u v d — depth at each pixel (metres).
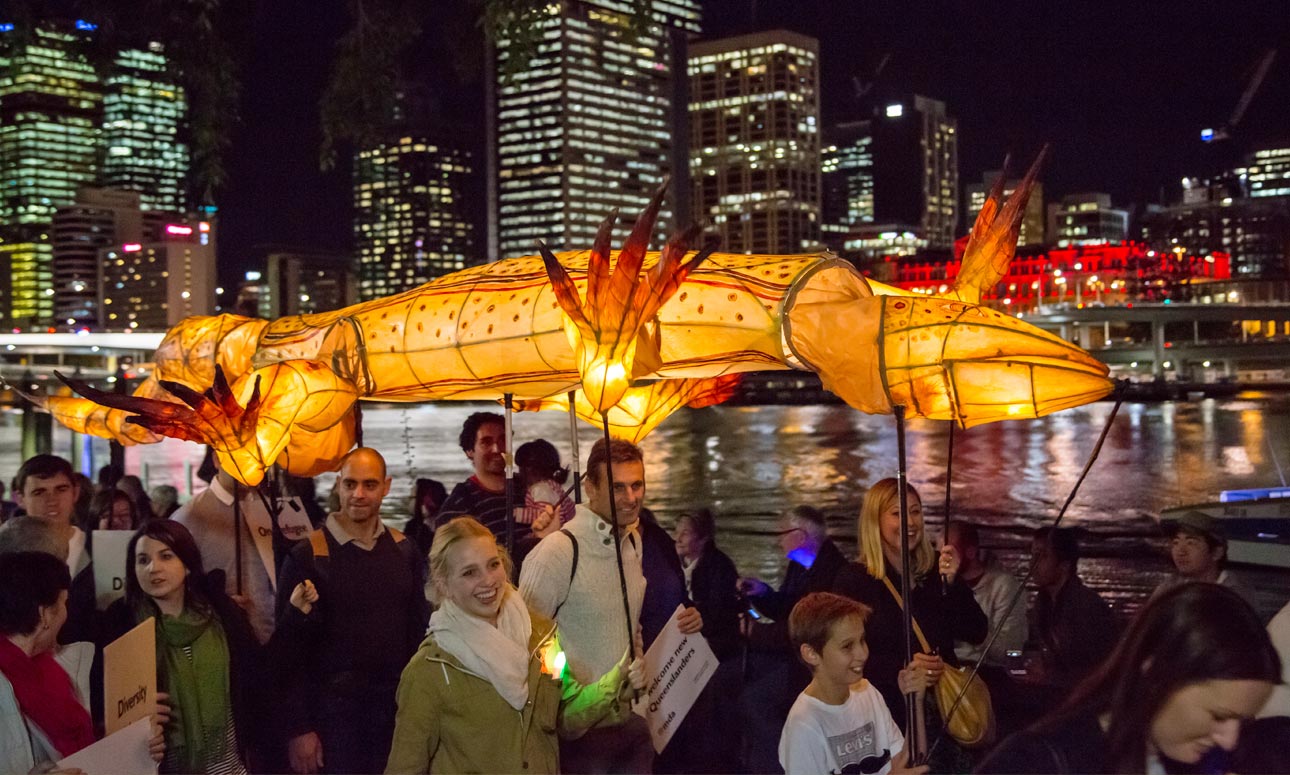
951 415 4.17
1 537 4.31
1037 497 32.94
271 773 4.77
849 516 29.22
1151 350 103.75
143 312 195.62
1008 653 5.58
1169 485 35.25
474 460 5.85
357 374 5.25
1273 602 8.21
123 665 3.79
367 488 4.81
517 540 5.50
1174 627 2.22
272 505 5.66
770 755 5.11
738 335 4.48
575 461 5.34
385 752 4.75
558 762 3.85
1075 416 77.06
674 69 187.00
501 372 4.98
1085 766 2.31
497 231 181.38
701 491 38.00
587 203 173.75
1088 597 5.04
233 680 4.35
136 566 4.16
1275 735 2.41
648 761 4.30
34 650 3.66
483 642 3.58
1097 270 173.38
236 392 4.96
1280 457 44.38
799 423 84.12
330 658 4.71
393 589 4.84
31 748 3.60
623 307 3.90
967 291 4.64
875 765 3.76
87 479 7.29
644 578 4.63
